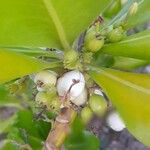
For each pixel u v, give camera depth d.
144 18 0.11
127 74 0.10
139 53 0.10
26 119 0.14
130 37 0.10
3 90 0.15
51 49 0.10
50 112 0.11
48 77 0.10
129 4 0.11
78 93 0.10
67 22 0.09
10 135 0.13
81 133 0.14
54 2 0.09
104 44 0.10
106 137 0.23
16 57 0.09
